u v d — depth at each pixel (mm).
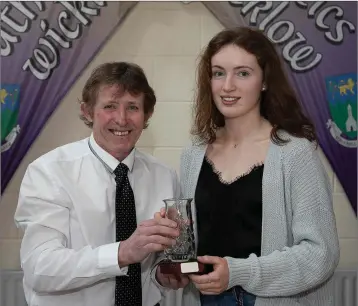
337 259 1235
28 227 1283
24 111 2172
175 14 2217
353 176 2213
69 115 2211
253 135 1372
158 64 2229
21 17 2145
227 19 2174
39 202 1301
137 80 1317
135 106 1327
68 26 2154
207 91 1410
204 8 2213
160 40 2223
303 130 1350
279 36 2160
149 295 1405
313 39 2162
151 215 1413
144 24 2217
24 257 1286
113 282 1334
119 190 1364
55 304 1329
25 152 2186
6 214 2211
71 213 1322
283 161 1271
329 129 2195
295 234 1225
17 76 2160
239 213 1304
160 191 1457
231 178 1338
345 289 2191
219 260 1177
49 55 2160
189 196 1411
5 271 2168
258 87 1325
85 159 1379
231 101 1315
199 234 1376
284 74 1375
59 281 1228
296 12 2154
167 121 2244
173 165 2248
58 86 2174
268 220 1253
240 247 1295
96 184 1354
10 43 2150
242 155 1357
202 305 1373
